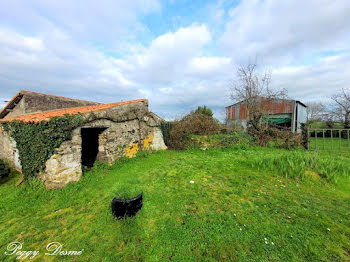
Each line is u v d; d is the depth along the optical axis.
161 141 9.64
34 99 10.05
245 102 12.61
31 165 4.57
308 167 5.03
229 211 3.10
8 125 6.00
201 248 2.24
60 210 3.37
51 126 4.21
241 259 2.04
